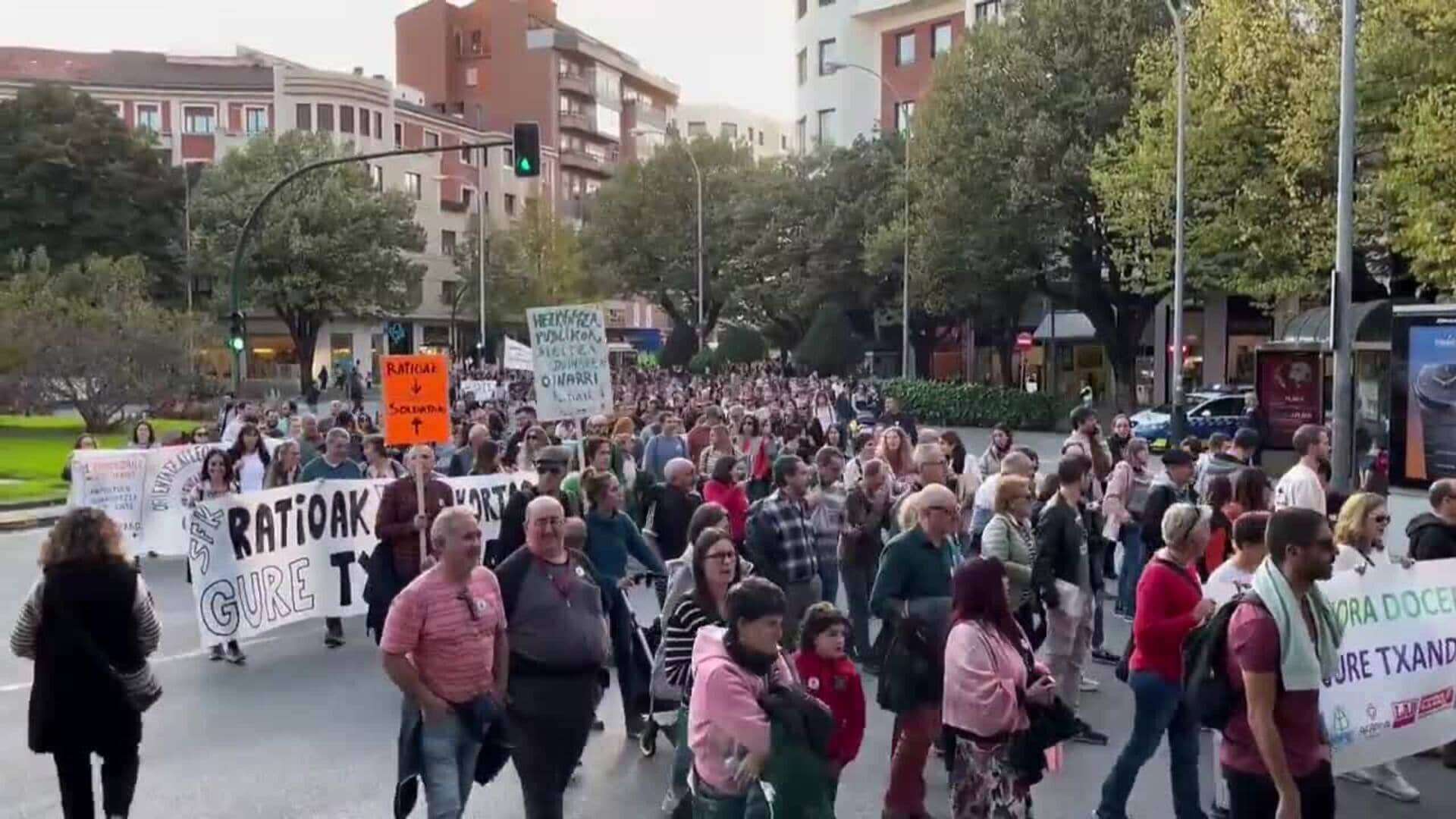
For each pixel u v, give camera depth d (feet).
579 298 261.44
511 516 31.58
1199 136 95.76
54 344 121.60
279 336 249.75
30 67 260.01
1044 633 27.35
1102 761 27.48
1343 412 57.16
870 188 186.80
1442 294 82.89
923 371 201.36
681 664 21.44
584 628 20.52
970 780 18.84
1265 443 77.61
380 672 35.88
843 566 35.19
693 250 226.17
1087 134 125.29
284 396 203.82
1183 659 17.40
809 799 15.34
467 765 19.88
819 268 187.62
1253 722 15.69
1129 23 123.75
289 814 23.86
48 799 24.79
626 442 46.62
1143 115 104.22
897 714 22.22
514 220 280.31
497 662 20.07
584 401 41.68
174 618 43.78
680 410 85.10
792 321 211.00
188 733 29.32
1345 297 57.21
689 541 25.43
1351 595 23.06
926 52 225.76
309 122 255.09
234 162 209.56
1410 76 79.71
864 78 240.32
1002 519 27.12
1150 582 22.03
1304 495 32.30
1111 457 50.47
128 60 272.31
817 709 15.44
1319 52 88.43
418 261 268.82
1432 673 23.67
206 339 136.05
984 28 136.56
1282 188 93.50
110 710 20.07
